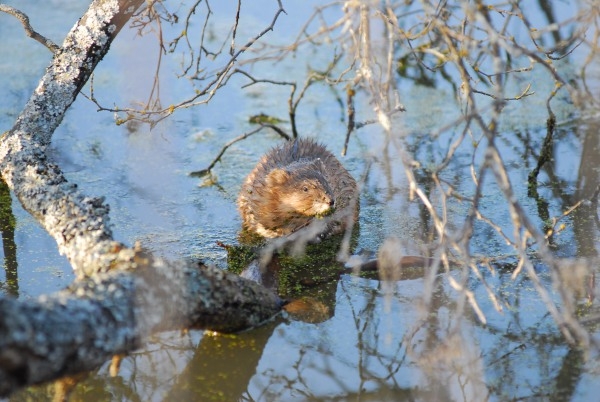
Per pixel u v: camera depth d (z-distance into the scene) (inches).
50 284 379.2
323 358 334.3
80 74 425.1
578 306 359.6
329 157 491.8
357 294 382.0
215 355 336.2
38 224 442.0
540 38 614.5
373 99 302.4
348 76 613.0
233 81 615.8
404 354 335.0
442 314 358.9
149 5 392.5
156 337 347.9
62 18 693.3
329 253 425.4
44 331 231.3
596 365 319.9
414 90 606.5
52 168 383.6
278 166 473.4
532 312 356.8
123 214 455.5
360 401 307.3
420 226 446.6
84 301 253.3
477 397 305.0
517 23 621.0
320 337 347.6
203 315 307.3
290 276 400.5
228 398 313.4
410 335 345.7
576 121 557.0
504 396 304.7
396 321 357.4
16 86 586.2
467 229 275.4
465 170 506.6
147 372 327.6
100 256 309.9
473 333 343.6
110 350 253.9
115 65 625.6
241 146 546.0
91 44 425.7
